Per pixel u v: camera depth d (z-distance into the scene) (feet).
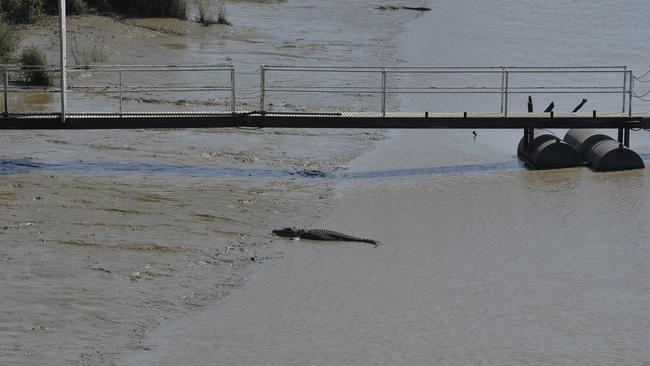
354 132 296.30
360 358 140.97
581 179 240.32
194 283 167.84
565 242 192.54
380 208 215.31
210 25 501.15
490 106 331.77
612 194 225.56
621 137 260.83
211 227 197.16
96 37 435.12
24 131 280.92
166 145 269.64
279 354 141.69
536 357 141.90
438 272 176.04
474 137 292.81
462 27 577.02
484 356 142.20
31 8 447.42
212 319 153.79
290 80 377.50
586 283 171.22
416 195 226.17
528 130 261.65
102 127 242.17
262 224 201.26
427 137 292.61
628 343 146.82
